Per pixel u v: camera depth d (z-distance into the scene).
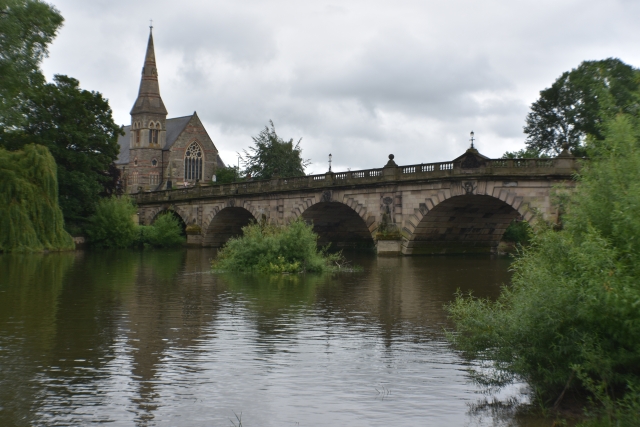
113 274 38.75
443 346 18.56
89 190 72.00
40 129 69.69
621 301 12.23
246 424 12.36
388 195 58.38
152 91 146.12
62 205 70.88
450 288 32.09
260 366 16.31
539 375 13.77
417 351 17.94
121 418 12.59
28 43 46.53
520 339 13.88
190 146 146.88
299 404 13.50
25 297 27.62
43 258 51.91
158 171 145.75
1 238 54.75
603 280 12.54
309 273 40.66
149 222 96.75
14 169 56.75
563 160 45.94
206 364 16.47
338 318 22.97
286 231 43.12
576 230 14.94
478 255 62.44
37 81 50.44
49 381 14.90
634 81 17.03
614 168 14.48
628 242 13.01
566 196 16.28
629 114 15.55
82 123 72.00
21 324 21.36
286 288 31.81
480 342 14.81
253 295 28.92
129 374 15.52
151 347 18.22
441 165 53.50
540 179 46.78
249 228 44.28
